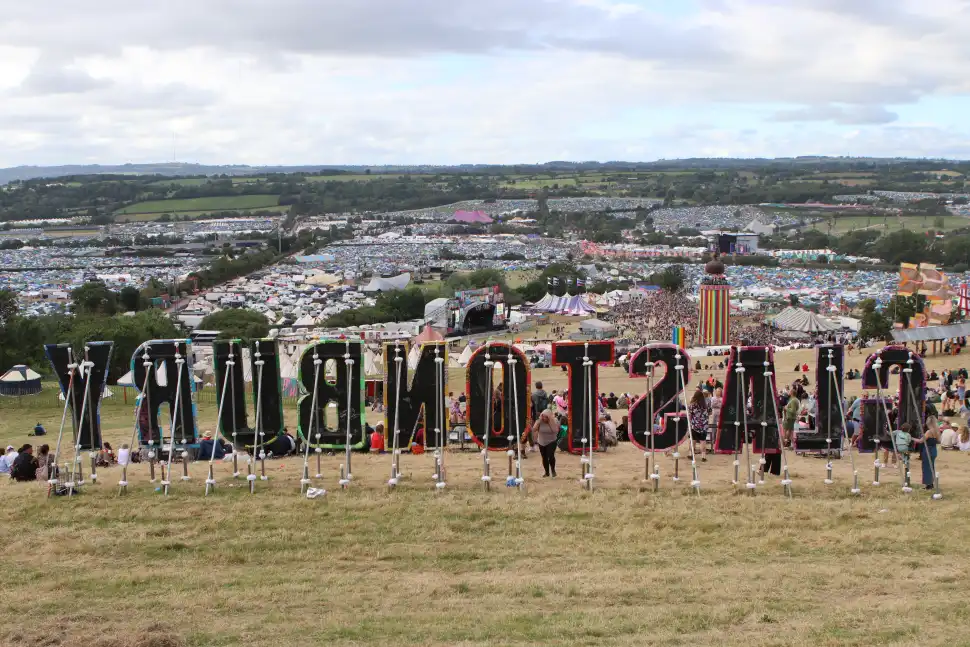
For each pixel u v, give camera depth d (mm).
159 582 21766
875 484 29719
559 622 18922
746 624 18844
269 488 29203
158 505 27516
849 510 26703
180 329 159875
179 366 29641
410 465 32312
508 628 18594
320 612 19844
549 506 27016
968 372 70250
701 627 18688
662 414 29922
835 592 20672
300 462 32906
